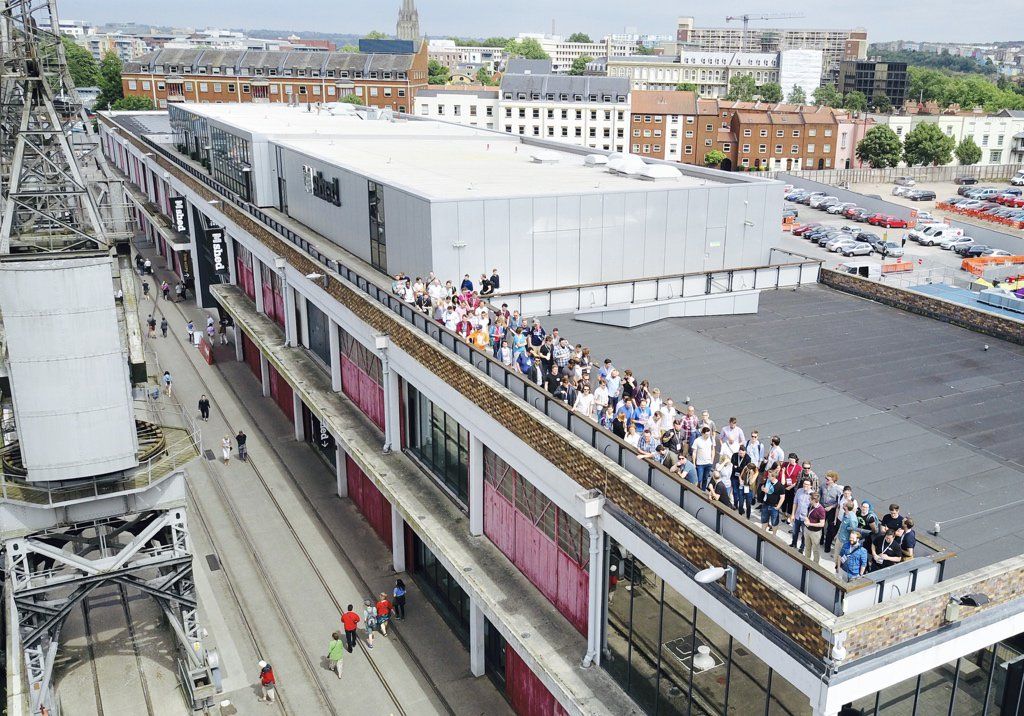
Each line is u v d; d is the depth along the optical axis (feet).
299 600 105.29
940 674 53.52
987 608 51.44
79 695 91.76
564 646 73.10
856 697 47.47
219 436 151.33
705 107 496.23
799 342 104.47
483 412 83.35
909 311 118.93
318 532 120.37
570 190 118.93
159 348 195.83
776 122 483.51
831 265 255.70
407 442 107.34
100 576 89.51
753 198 127.75
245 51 546.67
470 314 92.38
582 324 110.83
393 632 98.89
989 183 457.68
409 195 111.45
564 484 71.00
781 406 83.71
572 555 74.18
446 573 101.60
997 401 85.20
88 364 84.84
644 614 64.39
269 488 132.87
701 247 126.31
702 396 86.28
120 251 102.94
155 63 538.06
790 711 52.42
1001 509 63.72
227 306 174.70
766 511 61.26
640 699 65.92
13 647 85.56
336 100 534.37
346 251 136.77
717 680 57.82
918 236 302.86
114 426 87.20
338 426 116.88
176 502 92.89
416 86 540.52
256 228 159.12
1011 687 55.98
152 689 92.68
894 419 80.69
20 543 86.53
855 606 47.93
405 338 98.94
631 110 497.05
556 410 72.69
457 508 95.25
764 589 50.49
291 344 148.87
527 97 506.07
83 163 112.57
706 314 115.85
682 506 59.06
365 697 88.94
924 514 63.00
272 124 208.85
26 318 82.64
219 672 91.66
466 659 94.32
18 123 101.91
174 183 228.63
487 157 161.07
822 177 447.01
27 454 85.61
